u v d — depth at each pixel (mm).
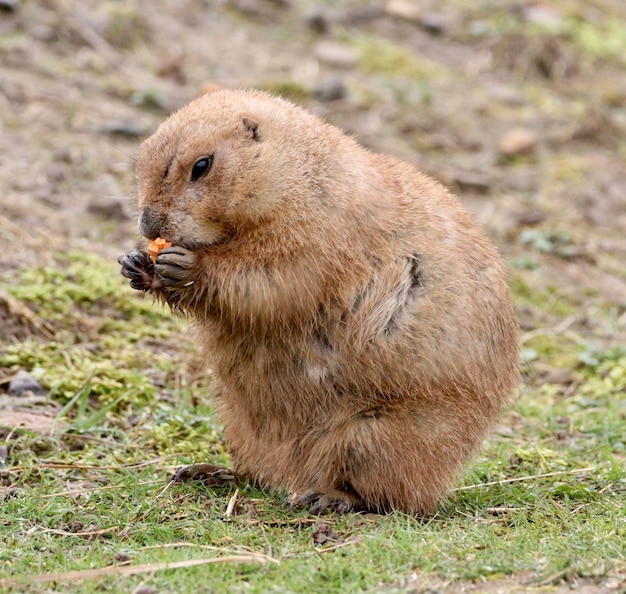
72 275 15516
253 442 10594
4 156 18266
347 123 21750
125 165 18500
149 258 10312
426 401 10117
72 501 10242
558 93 25078
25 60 20859
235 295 9891
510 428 13531
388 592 7926
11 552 8906
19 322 14273
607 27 28688
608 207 20953
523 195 20906
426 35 26250
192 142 10133
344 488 10258
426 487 10141
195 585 8102
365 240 10211
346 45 24875
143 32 22891
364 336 10016
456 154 21891
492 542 8938
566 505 10336
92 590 8047
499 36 26297
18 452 11469
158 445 12086
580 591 8031
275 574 8352
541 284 18438
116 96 20719
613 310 17969
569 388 15547
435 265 10383
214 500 10250
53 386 13047
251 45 23844
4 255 15711
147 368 14094
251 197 10031
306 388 10148
